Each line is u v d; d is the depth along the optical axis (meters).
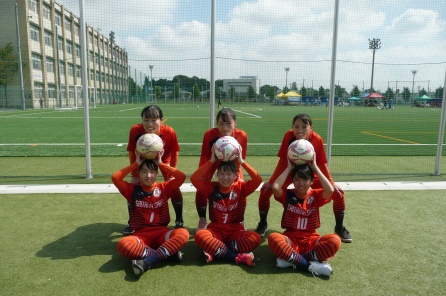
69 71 40.38
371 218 3.88
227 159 3.08
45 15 34.50
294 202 3.08
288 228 3.09
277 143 10.16
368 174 5.99
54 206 4.24
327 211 4.13
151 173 3.07
